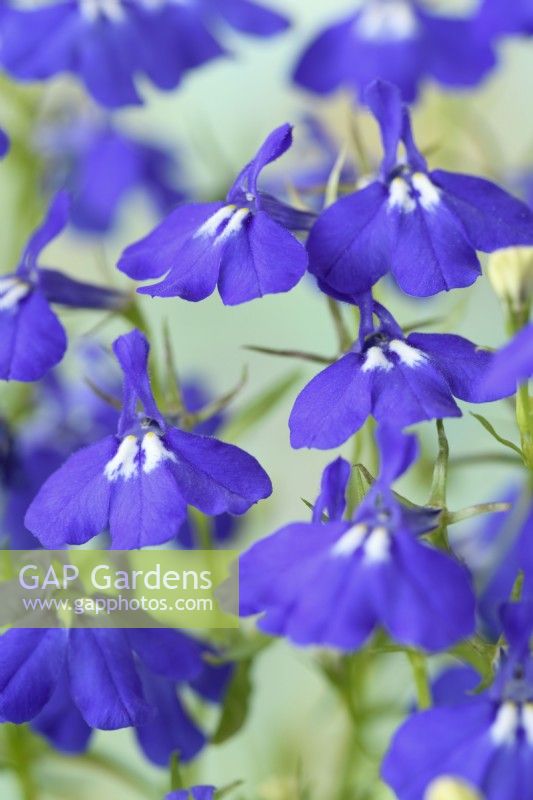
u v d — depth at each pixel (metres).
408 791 0.18
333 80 0.26
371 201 0.19
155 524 0.19
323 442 0.18
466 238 0.19
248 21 0.25
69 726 0.21
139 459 0.19
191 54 0.25
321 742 0.25
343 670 0.22
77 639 0.19
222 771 0.26
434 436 0.24
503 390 0.19
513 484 0.24
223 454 0.19
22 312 0.20
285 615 0.18
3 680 0.19
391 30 0.26
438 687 0.22
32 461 0.24
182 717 0.21
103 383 0.25
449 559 0.18
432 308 0.25
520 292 0.20
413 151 0.19
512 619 0.18
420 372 0.19
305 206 0.20
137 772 0.24
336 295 0.19
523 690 0.18
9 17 0.25
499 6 0.25
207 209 0.19
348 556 0.18
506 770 0.18
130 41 0.24
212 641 0.21
